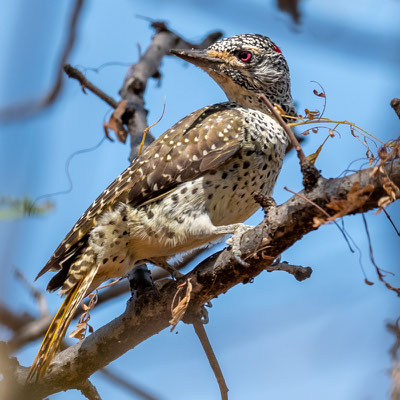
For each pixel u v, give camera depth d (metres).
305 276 7.09
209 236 8.52
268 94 10.45
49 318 9.14
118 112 11.05
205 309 8.36
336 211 6.15
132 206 8.59
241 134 8.94
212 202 8.73
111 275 8.75
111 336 7.71
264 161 9.05
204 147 8.82
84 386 7.86
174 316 7.02
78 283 8.39
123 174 8.82
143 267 8.68
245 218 9.26
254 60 10.32
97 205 8.61
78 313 10.38
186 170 8.74
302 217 6.35
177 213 8.57
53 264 8.62
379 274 6.08
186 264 10.63
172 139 9.00
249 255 6.86
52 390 7.86
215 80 10.49
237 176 8.87
